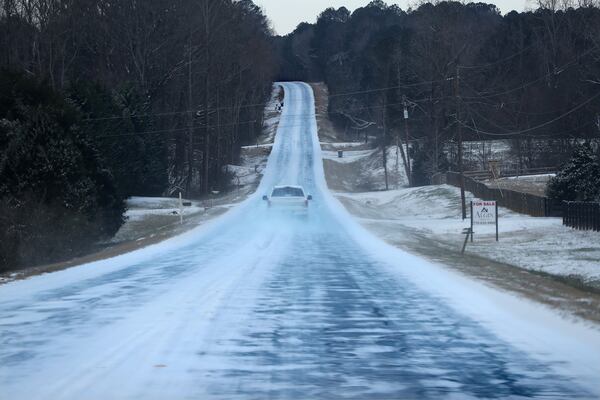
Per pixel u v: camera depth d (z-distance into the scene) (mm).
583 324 16656
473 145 153625
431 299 20703
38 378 11664
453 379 11781
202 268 29453
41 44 121625
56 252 52938
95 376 11766
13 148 54125
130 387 11109
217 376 11852
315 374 12055
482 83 154500
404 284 24188
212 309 18578
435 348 14141
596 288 29156
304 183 144875
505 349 14070
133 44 136500
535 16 172500
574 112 132625
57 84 123875
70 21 125938
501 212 90812
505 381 11680
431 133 143750
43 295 21781
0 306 19547
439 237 64250
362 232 54031
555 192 81500
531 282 25812
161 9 137125
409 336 15312
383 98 171000
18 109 59344
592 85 134000
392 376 11969
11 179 53625
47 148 55969
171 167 144750
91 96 97875
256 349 13922
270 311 18375
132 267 30391
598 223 60719
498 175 119562
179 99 143500
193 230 55750
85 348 13945
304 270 28547
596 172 80312
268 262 31828
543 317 17703
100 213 61656
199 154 155625
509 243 57531
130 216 90250
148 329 15812
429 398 10672
